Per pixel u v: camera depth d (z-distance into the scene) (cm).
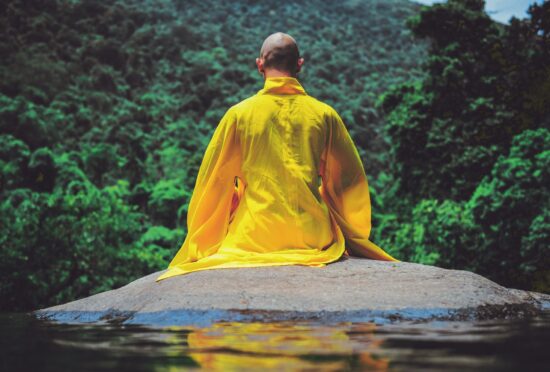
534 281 1666
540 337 244
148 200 3525
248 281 365
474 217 1802
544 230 1600
